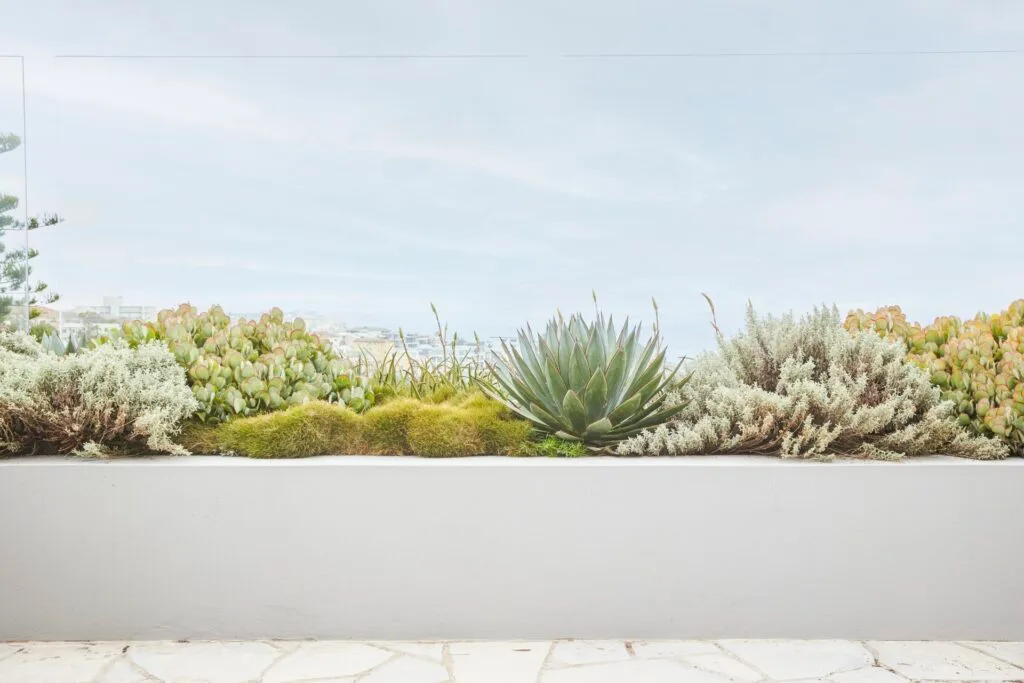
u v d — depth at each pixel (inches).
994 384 124.1
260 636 113.0
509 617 113.0
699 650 107.9
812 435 119.3
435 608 113.2
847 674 98.6
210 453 124.0
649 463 114.9
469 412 129.3
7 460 117.2
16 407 118.0
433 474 113.1
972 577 111.8
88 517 112.7
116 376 121.9
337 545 113.2
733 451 124.9
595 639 112.7
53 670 100.6
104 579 112.7
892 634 112.1
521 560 113.2
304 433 121.9
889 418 117.9
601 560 113.1
